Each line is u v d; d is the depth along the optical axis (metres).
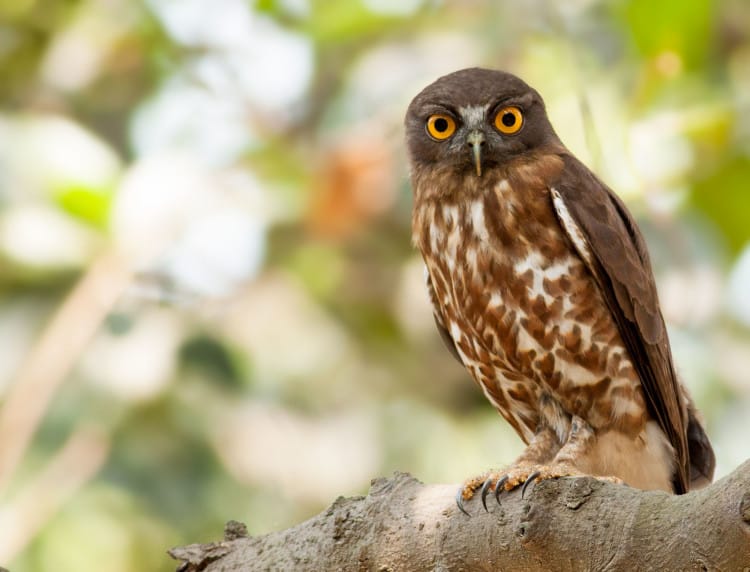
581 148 11.99
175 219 12.98
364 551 7.19
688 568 5.97
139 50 14.55
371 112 14.61
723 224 12.68
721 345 14.65
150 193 12.88
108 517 12.98
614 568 6.21
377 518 7.23
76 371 13.48
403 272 15.11
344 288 15.01
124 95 14.92
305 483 14.00
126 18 14.48
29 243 12.77
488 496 7.00
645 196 11.57
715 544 5.85
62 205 12.84
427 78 14.23
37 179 12.91
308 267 14.73
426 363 14.98
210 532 13.36
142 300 14.16
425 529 7.04
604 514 6.33
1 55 14.79
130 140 14.62
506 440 14.67
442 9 14.22
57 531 12.73
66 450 13.09
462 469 14.38
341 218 14.09
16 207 12.91
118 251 12.69
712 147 12.23
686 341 14.73
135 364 13.59
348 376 14.68
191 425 13.65
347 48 14.51
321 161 14.11
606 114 12.05
